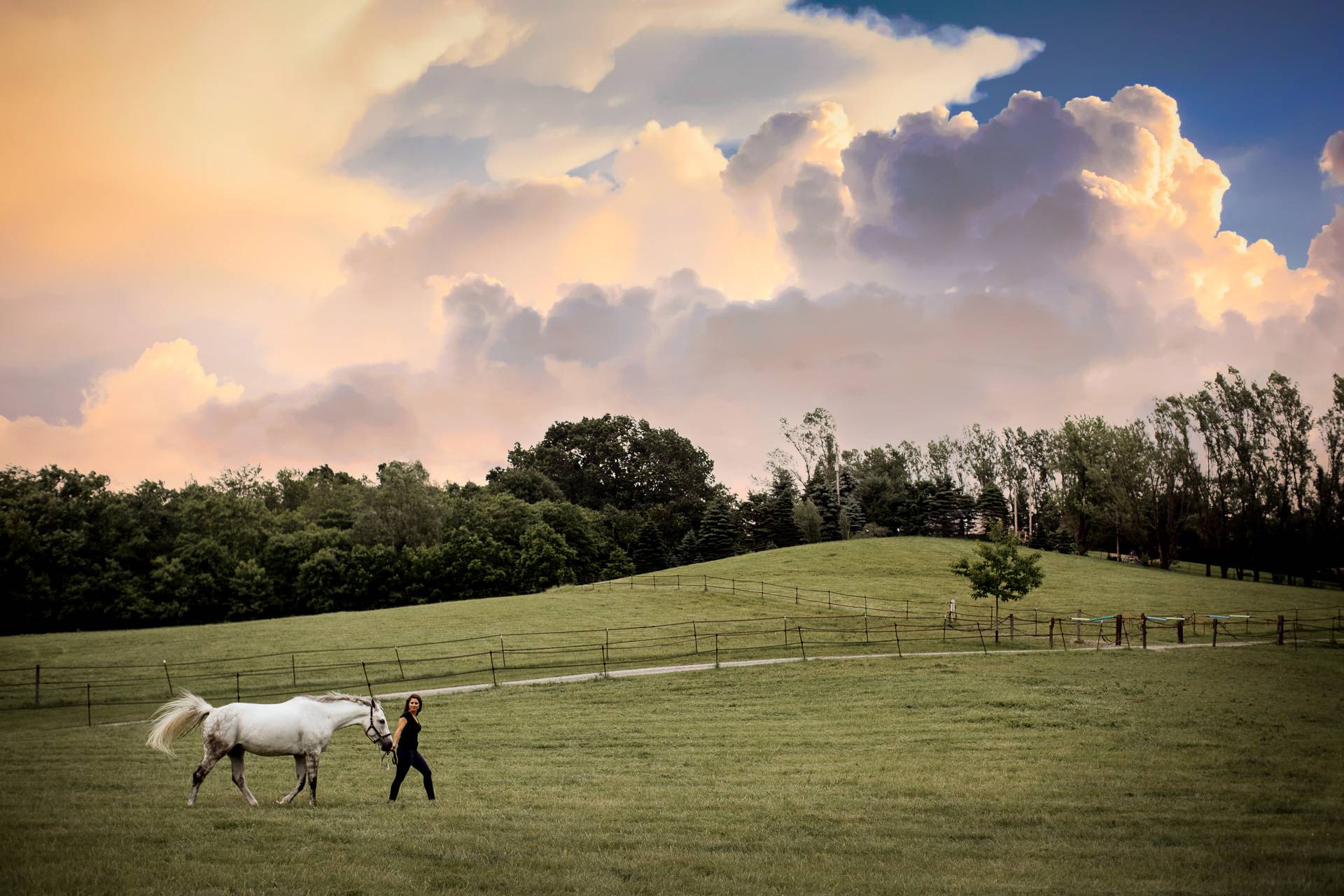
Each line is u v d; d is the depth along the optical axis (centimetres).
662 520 13138
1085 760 2153
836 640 4884
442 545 8856
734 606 6022
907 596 6800
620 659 4400
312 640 4934
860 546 9662
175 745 2586
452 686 3803
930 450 14975
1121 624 4694
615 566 10812
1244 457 9694
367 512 8862
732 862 1262
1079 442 11956
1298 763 2081
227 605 7781
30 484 8300
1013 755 2228
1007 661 3984
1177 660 3997
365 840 1316
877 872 1223
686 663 4244
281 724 1591
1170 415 10131
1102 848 1370
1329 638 5038
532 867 1209
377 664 4350
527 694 3456
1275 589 7912
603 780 1975
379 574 8394
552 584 8944
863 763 2159
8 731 3064
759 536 12356
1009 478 14300
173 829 1362
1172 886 1148
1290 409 9638
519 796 1772
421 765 1706
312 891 1052
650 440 14112
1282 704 2939
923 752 2294
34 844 1257
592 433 14000
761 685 3506
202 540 8144
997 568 5097
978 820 1571
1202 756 2170
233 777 1605
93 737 2753
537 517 10325
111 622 7550
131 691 3912
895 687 3356
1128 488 10319
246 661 4453
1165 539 10062
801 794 1805
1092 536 11962
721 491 14288
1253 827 1519
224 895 1027
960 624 5441
